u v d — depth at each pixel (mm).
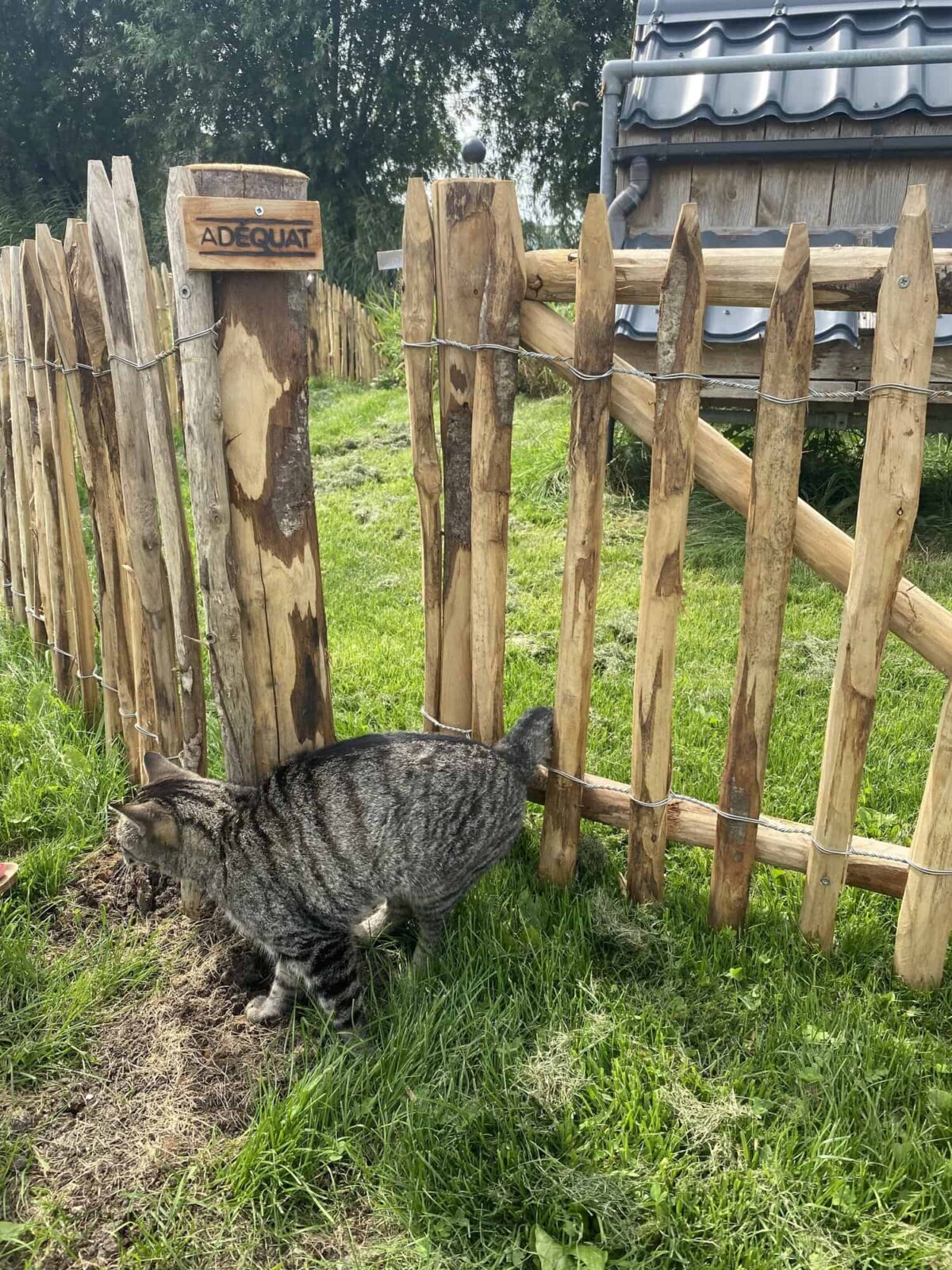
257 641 3068
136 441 3201
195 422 2744
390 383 13766
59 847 3553
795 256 2479
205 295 2643
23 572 4797
